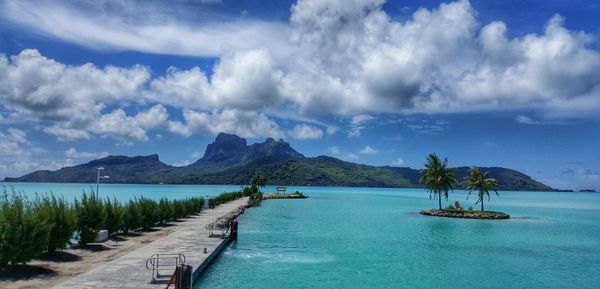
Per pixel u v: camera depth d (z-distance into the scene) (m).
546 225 70.38
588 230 63.53
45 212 26.80
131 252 29.73
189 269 19.95
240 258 33.53
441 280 28.66
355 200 156.00
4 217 22.45
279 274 28.50
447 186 90.12
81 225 31.75
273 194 163.12
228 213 66.25
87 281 21.03
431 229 59.94
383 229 58.50
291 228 56.72
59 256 27.59
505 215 82.62
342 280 27.58
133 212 40.72
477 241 48.34
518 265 34.44
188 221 53.59
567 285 28.03
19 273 22.31
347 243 43.91
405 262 34.34
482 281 28.70
